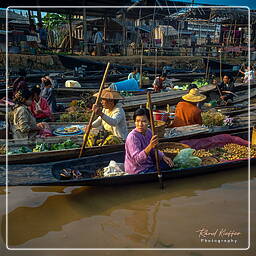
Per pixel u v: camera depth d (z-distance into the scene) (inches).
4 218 122.7
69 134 201.2
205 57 845.8
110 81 588.7
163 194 144.3
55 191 148.7
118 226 117.9
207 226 117.0
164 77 466.0
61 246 104.7
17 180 136.6
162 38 1047.6
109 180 140.5
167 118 246.1
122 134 189.8
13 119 191.6
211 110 309.6
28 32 662.5
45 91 295.4
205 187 151.6
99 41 770.2
